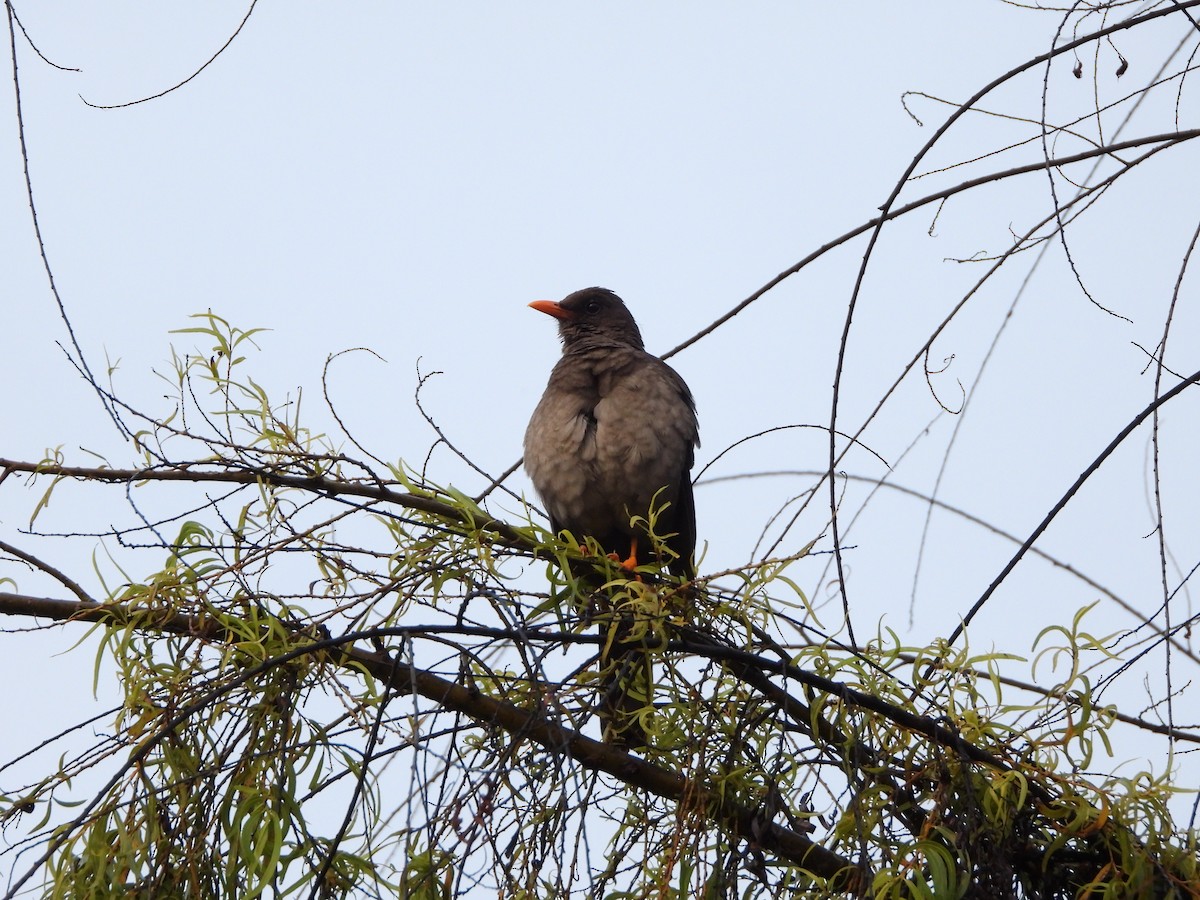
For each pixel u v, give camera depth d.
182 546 7.16
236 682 6.48
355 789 6.22
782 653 7.14
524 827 6.35
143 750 6.37
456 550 7.45
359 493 7.74
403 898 5.57
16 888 5.98
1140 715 7.02
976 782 6.89
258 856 6.32
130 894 6.28
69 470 7.68
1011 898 6.64
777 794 6.89
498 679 6.80
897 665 7.22
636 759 7.26
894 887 6.41
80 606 7.29
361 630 6.96
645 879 6.54
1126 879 6.79
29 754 6.54
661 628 7.27
